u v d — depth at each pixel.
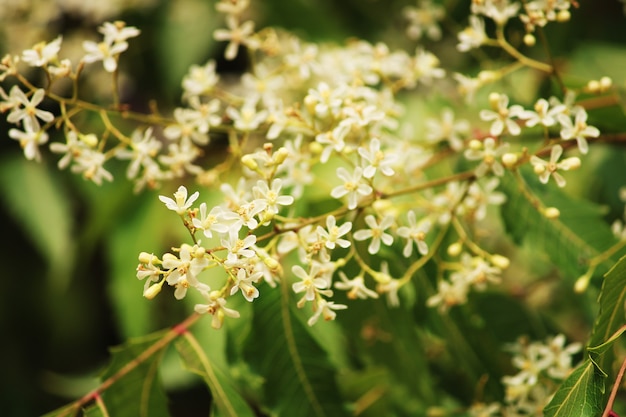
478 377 0.53
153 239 0.61
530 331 0.55
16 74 0.48
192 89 0.52
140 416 0.50
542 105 0.48
